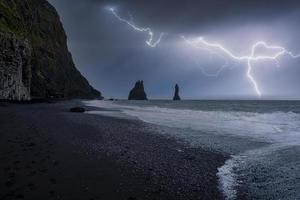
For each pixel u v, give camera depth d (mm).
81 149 11695
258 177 9227
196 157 11859
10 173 7973
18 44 54250
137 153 11844
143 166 9789
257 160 11664
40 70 96062
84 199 6617
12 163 8922
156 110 56344
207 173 9500
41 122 19812
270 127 25391
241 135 19375
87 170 8844
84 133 16078
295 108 65938
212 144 15242
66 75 131750
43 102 60250
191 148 13836
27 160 9344
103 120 24984
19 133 14266
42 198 6496
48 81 98250
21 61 56469
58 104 57031
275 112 52344
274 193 7742
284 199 7320
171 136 17641
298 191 7902
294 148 14469
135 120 27469
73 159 9984
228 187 8172
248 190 7961
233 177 9195
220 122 30094
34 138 13172
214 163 10984
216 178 8992
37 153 10352
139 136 16797
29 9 104250
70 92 131875
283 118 37156
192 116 39156
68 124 19781
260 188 8148
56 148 11461
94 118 26375
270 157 12266
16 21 66562
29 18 102562
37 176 7891
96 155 10875
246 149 14117
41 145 11758
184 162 10844
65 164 9273
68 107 45125
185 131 20578
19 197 6418
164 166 10023
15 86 52219
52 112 31344
